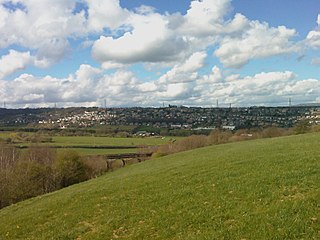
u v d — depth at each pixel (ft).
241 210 57.36
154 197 76.07
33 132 515.91
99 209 76.69
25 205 110.73
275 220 50.62
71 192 113.19
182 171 102.68
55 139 453.17
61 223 72.84
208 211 60.23
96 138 478.59
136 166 194.29
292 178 67.82
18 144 385.09
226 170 89.20
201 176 87.97
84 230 64.75
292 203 55.26
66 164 247.70
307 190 59.98
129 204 75.20
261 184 68.18
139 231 58.80
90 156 300.61
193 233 53.26
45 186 231.09
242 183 71.92
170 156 203.31
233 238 48.60
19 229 75.56
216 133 364.99
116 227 62.80
